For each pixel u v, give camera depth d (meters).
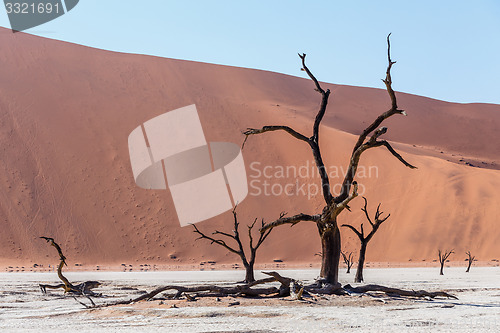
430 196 102.25
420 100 187.62
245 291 20.78
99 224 94.31
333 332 12.69
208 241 95.69
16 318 16.83
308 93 171.25
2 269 76.69
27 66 123.50
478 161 148.62
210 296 20.58
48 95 116.81
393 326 13.73
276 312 16.62
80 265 86.12
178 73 142.50
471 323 14.30
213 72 153.38
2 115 107.62
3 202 91.94
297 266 86.81
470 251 93.06
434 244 93.94
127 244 92.62
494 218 96.75
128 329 13.56
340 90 181.38
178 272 67.00
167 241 94.44
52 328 14.08
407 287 31.70
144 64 141.25
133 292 28.97
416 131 170.75
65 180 99.31
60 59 130.25
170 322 14.89
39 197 95.06
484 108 188.50
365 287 21.69
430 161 115.00
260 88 156.62
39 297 25.92
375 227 35.12
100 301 23.16
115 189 100.50
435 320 14.91
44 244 88.25
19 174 97.44
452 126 175.88
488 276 49.38
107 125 113.44
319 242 98.62
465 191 103.31
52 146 104.50
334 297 20.38
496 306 19.09
